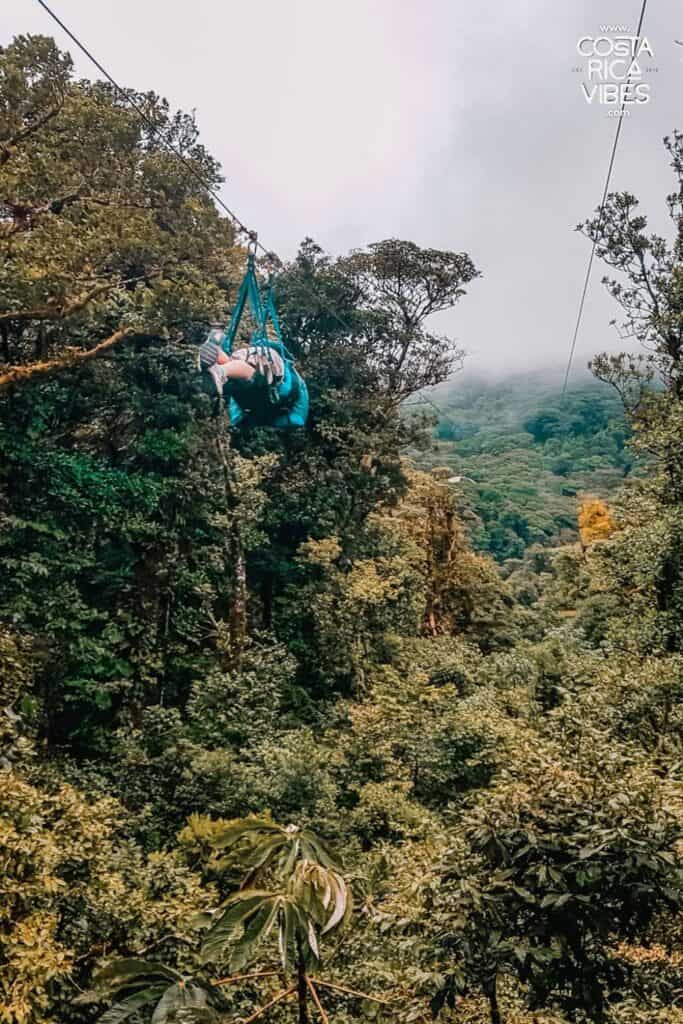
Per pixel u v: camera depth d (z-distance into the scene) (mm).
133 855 8242
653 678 10633
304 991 2775
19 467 13453
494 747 13242
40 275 10039
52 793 9078
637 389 14789
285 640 18609
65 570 13633
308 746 12789
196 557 16188
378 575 19625
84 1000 2625
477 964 3846
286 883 2521
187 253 12914
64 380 14680
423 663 18969
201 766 11758
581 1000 3688
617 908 3760
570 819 3996
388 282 22219
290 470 19891
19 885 5363
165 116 14266
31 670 11188
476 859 4117
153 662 14383
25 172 10188
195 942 6320
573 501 58812
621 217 13633
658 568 13133
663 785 4539
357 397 21984
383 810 12508
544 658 18344
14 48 10562
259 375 9328
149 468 16000
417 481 26156
